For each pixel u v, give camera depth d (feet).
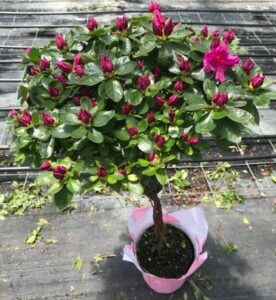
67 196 5.31
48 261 9.62
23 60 6.61
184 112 5.68
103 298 8.93
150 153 5.34
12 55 16.19
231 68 5.77
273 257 9.72
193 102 5.28
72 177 5.34
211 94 5.37
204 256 7.80
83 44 6.36
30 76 6.39
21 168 11.44
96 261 9.60
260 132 13.34
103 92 5.42
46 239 10.08
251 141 12.79
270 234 10.25
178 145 5.60
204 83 5.41
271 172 11.92
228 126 5.20
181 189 11.30
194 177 11.68
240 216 10.68
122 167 5.71
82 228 10.35
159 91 5.74
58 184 5.31
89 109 5.28
